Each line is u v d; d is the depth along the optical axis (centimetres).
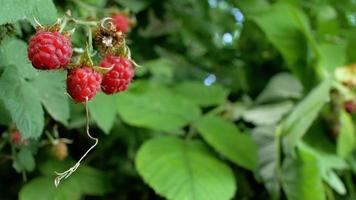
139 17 55
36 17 31
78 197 43
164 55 63
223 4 71
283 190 49
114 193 48
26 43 36
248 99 61
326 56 56
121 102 47
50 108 36
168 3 59
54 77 37
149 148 44
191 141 47
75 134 48
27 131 34
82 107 45
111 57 32
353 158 55
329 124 52
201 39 67
